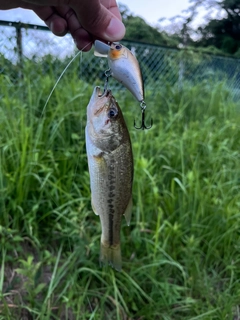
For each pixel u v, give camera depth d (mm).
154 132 623
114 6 301
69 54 585
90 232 435
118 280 386
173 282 425
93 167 234
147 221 459
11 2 291
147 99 706
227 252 452
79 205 440
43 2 233
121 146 235
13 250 400
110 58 217
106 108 227
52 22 297
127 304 387
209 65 1011
